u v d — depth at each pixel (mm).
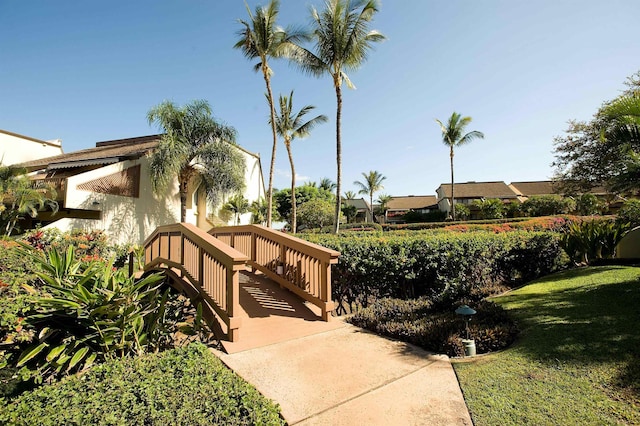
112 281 4219
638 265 8086
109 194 14219
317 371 3391
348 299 5973
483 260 7094
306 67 16391
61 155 22672
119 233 14492
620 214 11734
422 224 28391
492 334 3992
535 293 6344
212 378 2482
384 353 3869
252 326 4637
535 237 8883
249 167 23141
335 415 2598
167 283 6598
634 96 6371
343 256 5902
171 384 2344
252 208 22719
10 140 20656
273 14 17188
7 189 12156
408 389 2984
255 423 1945
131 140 23859
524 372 3117
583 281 6734
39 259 4801
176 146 15227
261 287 6352
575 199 28672
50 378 3574
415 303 5504
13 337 3438
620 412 2379
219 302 4586
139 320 4145
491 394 2795
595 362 3111
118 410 1992
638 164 7094
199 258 5270
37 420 1870
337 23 14625
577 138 13844
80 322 3875
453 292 5648
